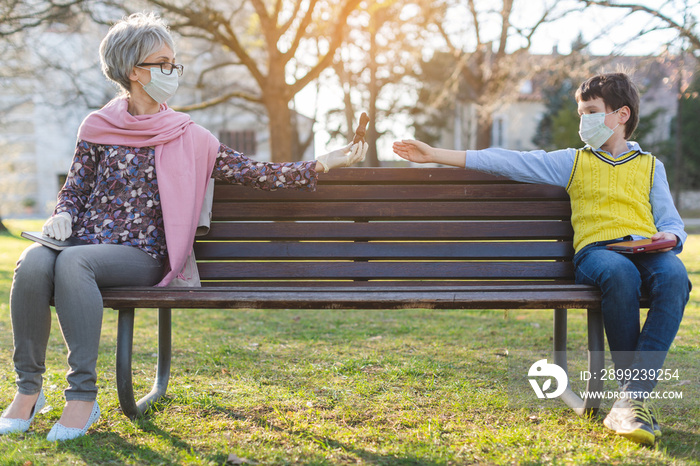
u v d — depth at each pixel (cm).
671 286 218
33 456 194
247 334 416
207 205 255
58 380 291
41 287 212
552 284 256
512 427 229
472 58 1694
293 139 2370
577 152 254
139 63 236
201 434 222
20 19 1027
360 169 269
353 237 268
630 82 250
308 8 1164
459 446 211
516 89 1407
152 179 239
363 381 293
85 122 241
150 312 515
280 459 198
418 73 2675
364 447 210
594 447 207
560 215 268
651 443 206
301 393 271
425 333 418
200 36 1196
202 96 1850
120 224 235
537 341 387
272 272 265
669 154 2492
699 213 2212
